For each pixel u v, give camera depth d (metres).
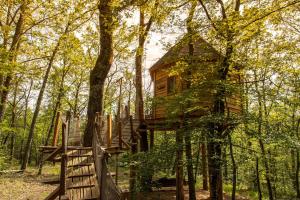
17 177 17.48
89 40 21.70
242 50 12.21
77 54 23.19
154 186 15.04
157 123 14.77
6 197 12.47
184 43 12.34
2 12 17.78
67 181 7.35
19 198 12.49
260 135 10.14
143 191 14.44
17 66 15.51
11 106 38.31
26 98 40.84
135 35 13.55
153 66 17.23
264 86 12.10
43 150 8.55
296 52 14.38
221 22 10.88
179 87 13.84
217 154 11.01
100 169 6.88
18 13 18.70
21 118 46.88
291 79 15.00
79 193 6.80
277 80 15.51
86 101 38.47
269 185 17.47
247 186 21.44
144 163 11.06
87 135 12.58
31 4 17.41
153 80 17.83
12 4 17.22
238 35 11.16
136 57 18.03
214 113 11.12
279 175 20.27
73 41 19.64
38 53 19.77
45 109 42.56
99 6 13.47
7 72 15.01
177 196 13.21
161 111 15.48
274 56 14.31
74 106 34.78
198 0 11.74
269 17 11.94
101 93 13.27
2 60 14.41
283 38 14.78
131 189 12.88
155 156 10.82
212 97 11.38
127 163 11.90
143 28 13.32
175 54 13.02
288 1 10.91
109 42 13.58
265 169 15.00
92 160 8.82
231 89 10.79
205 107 12.06
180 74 12.86
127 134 14.88
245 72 12.86
